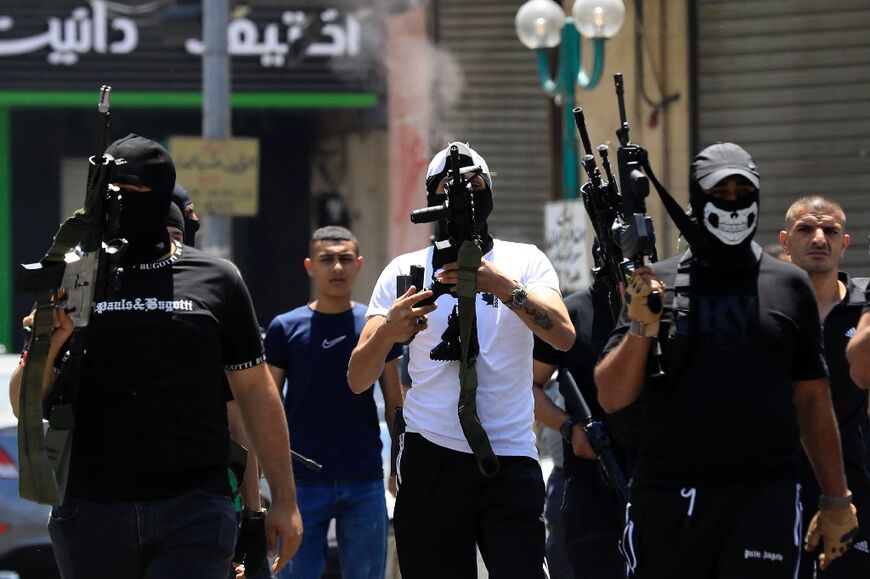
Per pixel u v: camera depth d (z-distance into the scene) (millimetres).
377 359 13711
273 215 55688
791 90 31656
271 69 51188
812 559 15773
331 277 19812
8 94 50438
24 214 53562
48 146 53625
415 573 14125
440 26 45906
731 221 12344
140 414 11914
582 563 16641
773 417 12133
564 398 17031
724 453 12125
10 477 21141
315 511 19516
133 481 11867
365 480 19625
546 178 44688
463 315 13305
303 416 19672
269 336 20000
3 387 23141
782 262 12672
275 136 55344
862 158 31016
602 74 31922
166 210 12320
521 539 13570
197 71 50906
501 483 13672
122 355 11945
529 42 30000
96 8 50469
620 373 12211
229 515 12188
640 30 33281
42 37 50375
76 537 11930
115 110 53188
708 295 12367
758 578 11945
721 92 32469
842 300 16141
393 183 50594
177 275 12297
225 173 34781
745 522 12078
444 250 13383
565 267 29234
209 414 12164
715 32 32438
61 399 11781
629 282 12242
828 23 31234
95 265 11766
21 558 20875
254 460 14680
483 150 45375
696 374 12211
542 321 13445
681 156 32812
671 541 12320
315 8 50969
